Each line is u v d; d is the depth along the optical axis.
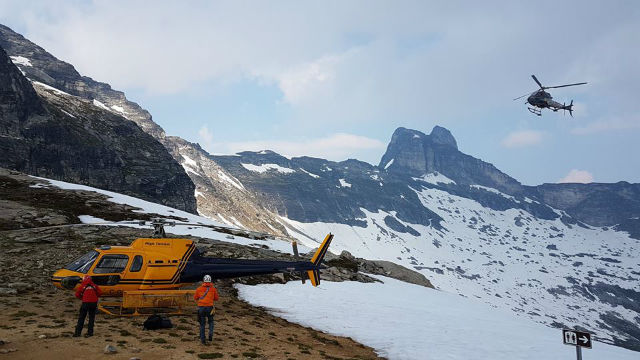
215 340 14.53
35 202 53.41
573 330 13.27
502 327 25.81
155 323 14.87
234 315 20.38
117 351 11.53
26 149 126.12
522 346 21.12
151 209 65.25
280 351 14.54
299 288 30.56
